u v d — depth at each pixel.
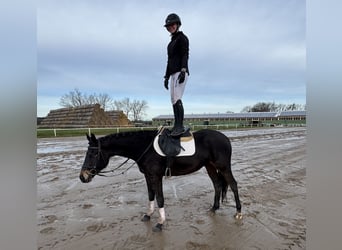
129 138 3.61
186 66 3.57
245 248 3.00
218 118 59.19
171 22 3.60
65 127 26.25
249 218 3.87
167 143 3.53
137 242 3.15
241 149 11.92
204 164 3.92
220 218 3.88
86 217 3.89
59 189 5.27
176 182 5.99
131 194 5.03
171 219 3.85
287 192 5.21
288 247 3.02
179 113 3.71
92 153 3.52
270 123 48.06
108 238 3.24
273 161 8.84
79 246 3.04
